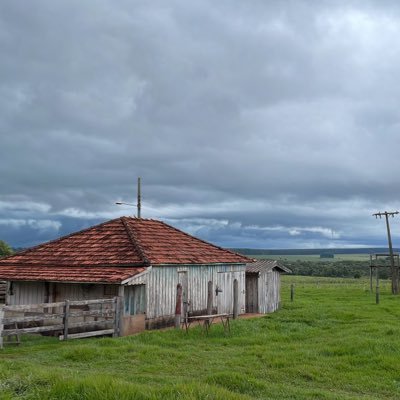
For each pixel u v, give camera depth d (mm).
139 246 23375
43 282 22688
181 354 15742
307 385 12953
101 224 27203
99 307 20672
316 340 18859
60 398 9711
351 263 131875
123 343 17297
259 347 17391
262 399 11055
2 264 24859
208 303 23375
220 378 12461
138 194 32562
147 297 21812
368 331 19938
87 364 14234
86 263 22781
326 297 39281
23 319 16656
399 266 48719
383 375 13789
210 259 26125
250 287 29719
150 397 9695
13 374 11180
